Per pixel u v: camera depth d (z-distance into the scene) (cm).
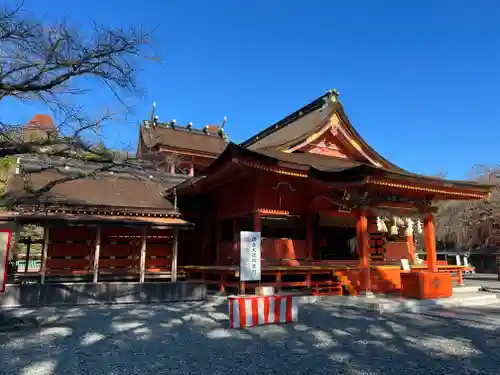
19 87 927
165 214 1892
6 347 794
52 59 948
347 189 1570
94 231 1900
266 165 1489
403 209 1700
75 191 1905
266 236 1953
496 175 3362
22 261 2781
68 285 1478
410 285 1545
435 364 677
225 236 2064
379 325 1055
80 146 1048
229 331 966
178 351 769
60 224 1512
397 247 2264
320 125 2020
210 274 1988
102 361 695
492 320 1153
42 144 1004
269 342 846
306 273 1680
